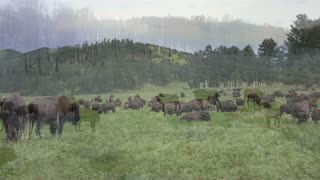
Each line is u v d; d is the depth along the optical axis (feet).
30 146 46.39
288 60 206.80
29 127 51.85
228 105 73.05
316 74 156.97
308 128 55.36
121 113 74.59
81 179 36.11
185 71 449.89
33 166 39.01
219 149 45.42
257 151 44.34
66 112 55.83
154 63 607.37
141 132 55.36
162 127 58.75
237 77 236.02
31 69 609.42
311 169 38.65
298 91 112.98
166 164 40.52
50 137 51.34
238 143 47.80
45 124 53.06
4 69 592.60
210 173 38.04
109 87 436.76
